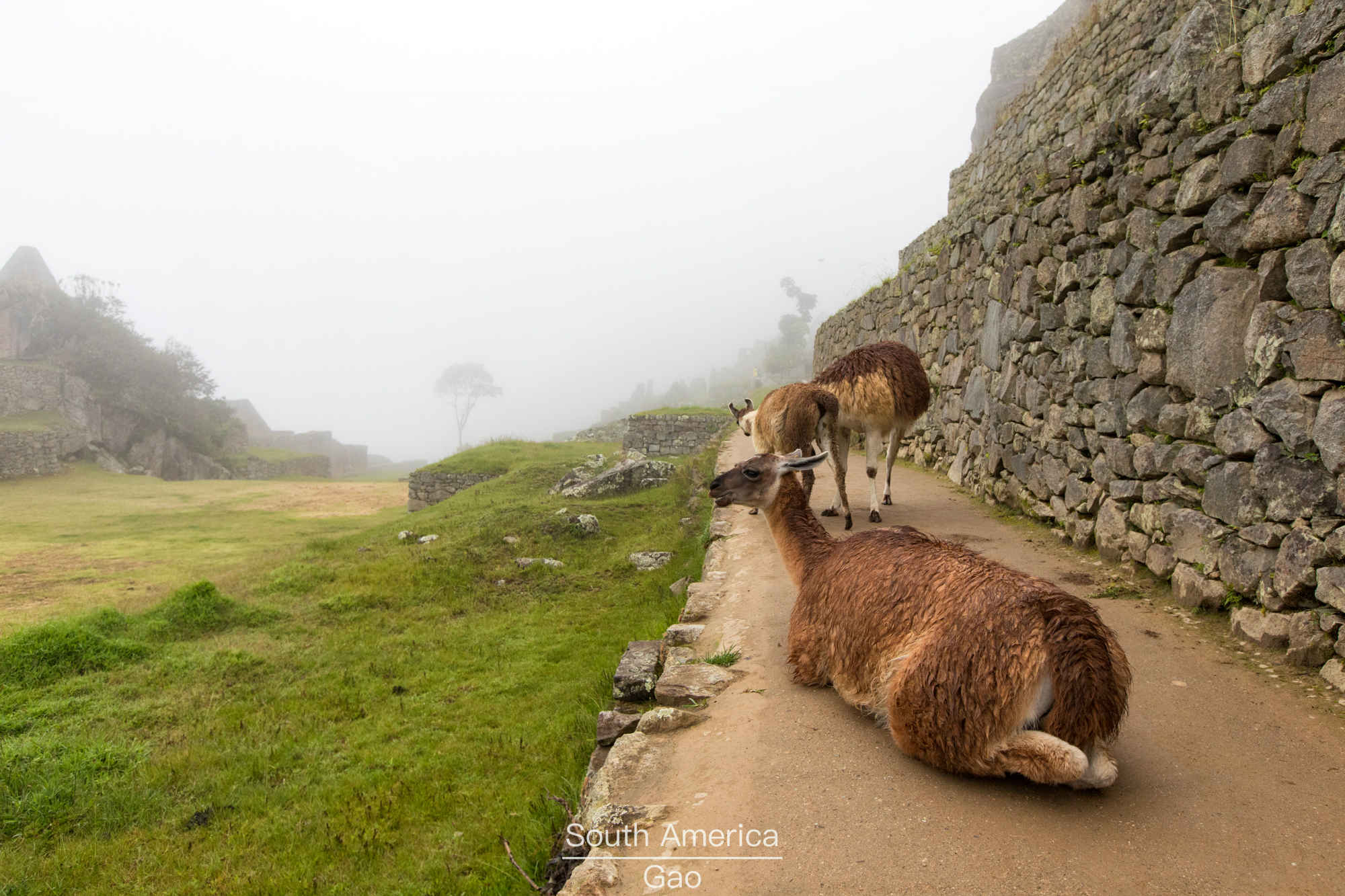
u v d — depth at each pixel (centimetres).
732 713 386
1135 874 245
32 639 878
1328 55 408
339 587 1205
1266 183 446
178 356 5434
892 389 768
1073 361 686
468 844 491
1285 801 285
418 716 749
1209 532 477
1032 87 1297
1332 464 381
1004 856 256
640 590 1102
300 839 536
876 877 250
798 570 417
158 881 495
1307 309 406
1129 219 594
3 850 536
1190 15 579
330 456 7481
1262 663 403
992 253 946
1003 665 277
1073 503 679
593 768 443
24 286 4766
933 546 354
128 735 716
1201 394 495
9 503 2758
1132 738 337
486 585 1218
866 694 345
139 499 2916
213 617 1040
